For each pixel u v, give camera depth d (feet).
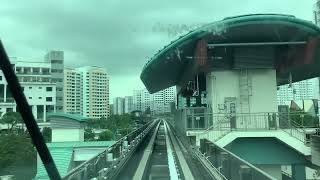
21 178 42.42
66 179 28.91
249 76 122.01
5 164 43.47
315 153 94.27
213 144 63.57
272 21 109.40
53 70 184.44
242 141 104.47
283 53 122.62
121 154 71.05
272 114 109.60
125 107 374.22
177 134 155.94
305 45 118.01
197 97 134.82
